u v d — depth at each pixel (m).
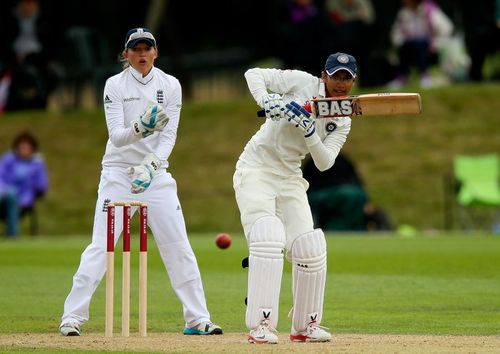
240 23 123.44
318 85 26.36
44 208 80.62
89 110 93.62
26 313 33.25
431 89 89.31
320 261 26.00
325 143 26.52
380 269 45.59
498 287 39.44
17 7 93.94
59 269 46.53
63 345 25.72
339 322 30.94
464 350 24.34
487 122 86.44
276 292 25.83
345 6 84.50
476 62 91.50
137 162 28.50
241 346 25.11
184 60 113.06
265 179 26.11
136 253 53.28
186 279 28.45
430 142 84.75
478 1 95.81
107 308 27.19
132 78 28.27
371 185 80.62
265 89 26.17
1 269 46.50
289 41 81.75
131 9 118.75
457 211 77.88
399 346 25.14
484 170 73.50
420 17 87.81
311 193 68.00
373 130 86.38
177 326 30.55
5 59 92.69
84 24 115.50
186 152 86.19
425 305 34.75
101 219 28.42
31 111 93.69
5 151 86.75
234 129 88.62
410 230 71.44
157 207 28.39
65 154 87.25
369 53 87.25
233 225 77.94
